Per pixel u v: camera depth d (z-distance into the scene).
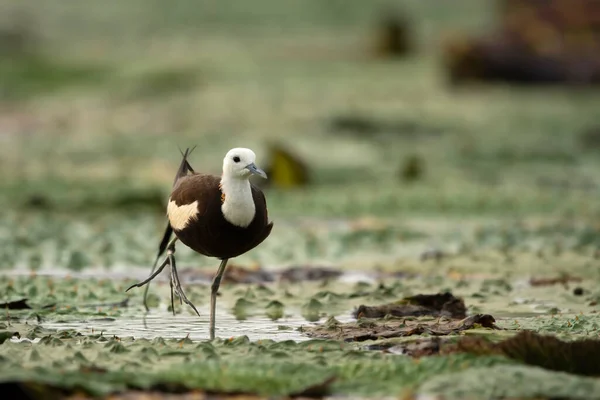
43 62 54.00
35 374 7.91
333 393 8.09
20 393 7.55
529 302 12.31
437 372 8.41
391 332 10.20
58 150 30.20
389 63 53.16
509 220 18.88
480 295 12.66
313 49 58.72
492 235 16.91
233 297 12.70
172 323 11.23
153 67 50.94
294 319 11.50
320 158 27.20
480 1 72.25
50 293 12.45
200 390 7.99
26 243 15.88
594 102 39.22
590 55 42.59
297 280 13.82
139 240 16.41
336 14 72.38
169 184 23.30
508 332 10.11
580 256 15.32
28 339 10.00
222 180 10.04
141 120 38.44
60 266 14.42
